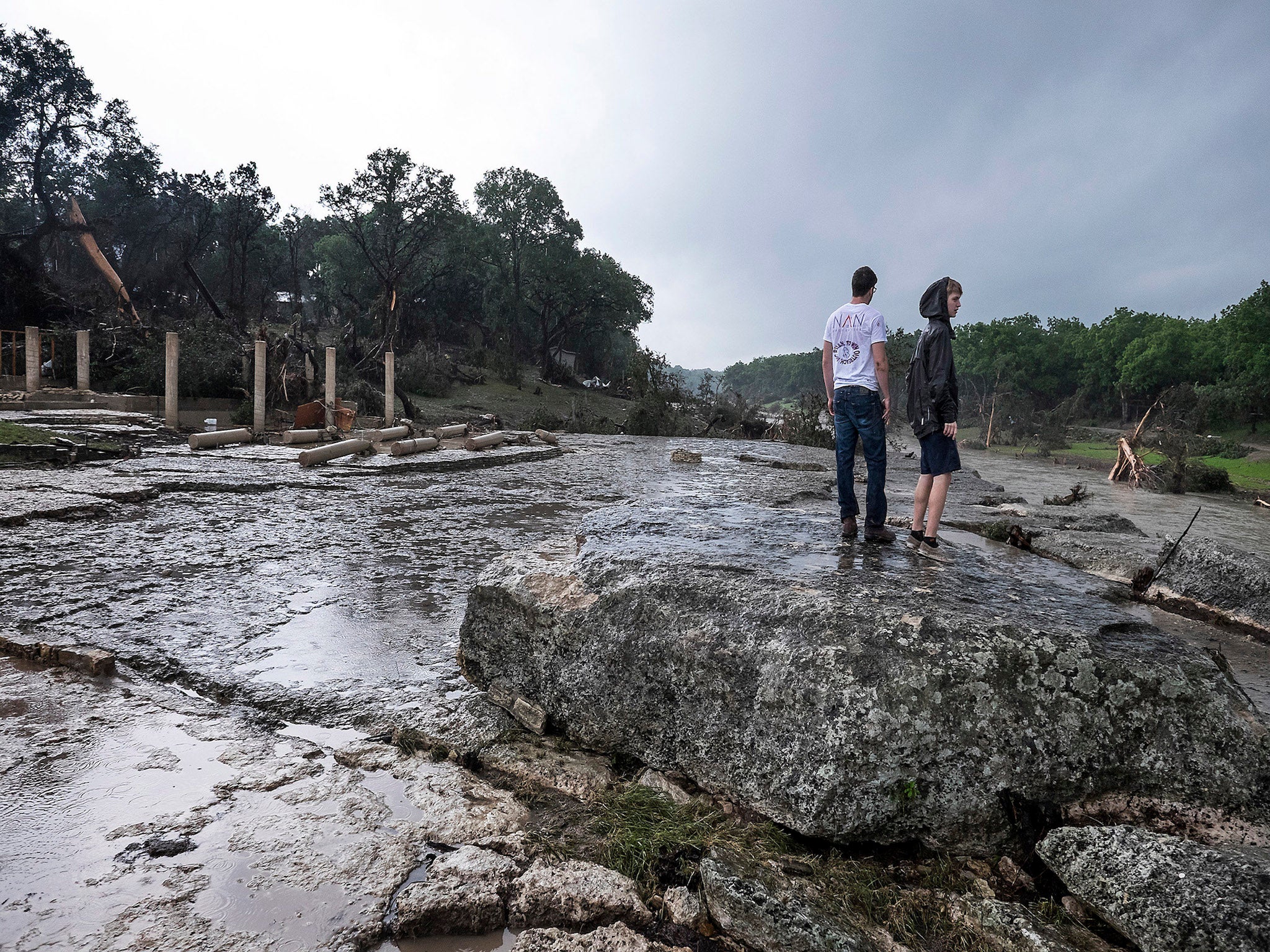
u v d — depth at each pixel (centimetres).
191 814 308
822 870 284
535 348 8719
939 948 250
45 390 2356
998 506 1185
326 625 563
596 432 3562
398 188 5350
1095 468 3644
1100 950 242
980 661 302
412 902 254
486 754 374
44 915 243
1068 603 385
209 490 1167
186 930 240
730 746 327
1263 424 5584
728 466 1811
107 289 4475
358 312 6231
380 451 1848
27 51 4588
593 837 313
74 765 345
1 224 5156
